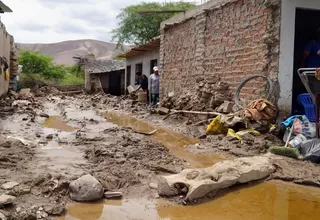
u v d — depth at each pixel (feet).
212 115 30.17
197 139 25.45
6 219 10.46
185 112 33.71
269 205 12.87
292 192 14.21
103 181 14.25
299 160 18.33
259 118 24.20
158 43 54.70
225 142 22.75
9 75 64.90
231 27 31.12
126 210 12.23
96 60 113.50
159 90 48.70
